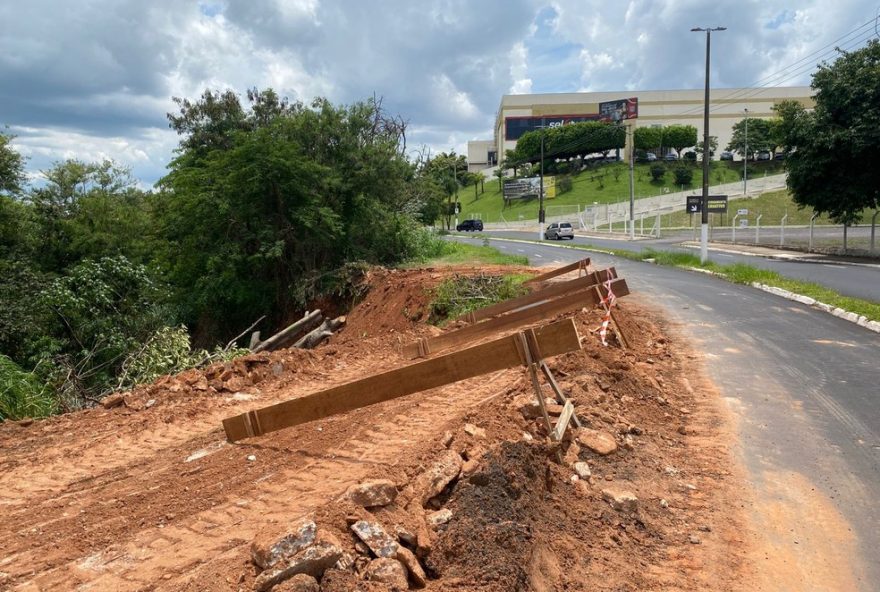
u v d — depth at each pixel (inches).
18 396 329.7
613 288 312.2
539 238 1870.1
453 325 430.3
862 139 1003.9
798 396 278.2
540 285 562.6
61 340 532.7
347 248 851.4
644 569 144.3
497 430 193.5
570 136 3432.6
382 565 122.6
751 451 216.7
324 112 854.5
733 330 430.0
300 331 635.5
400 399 265.9
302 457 203.2
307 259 810.2
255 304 788.6
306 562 120.0
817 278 733.3
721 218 2059.5
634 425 230.4
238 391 308.2
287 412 209.9
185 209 752.3
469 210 3558.1
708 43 901.2
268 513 162.2
